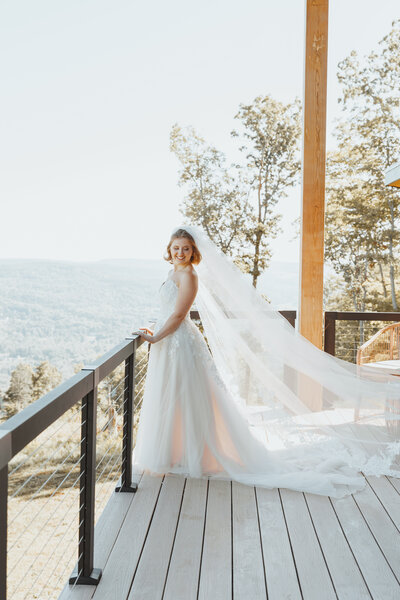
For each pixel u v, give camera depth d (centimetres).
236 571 227
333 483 324
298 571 229
